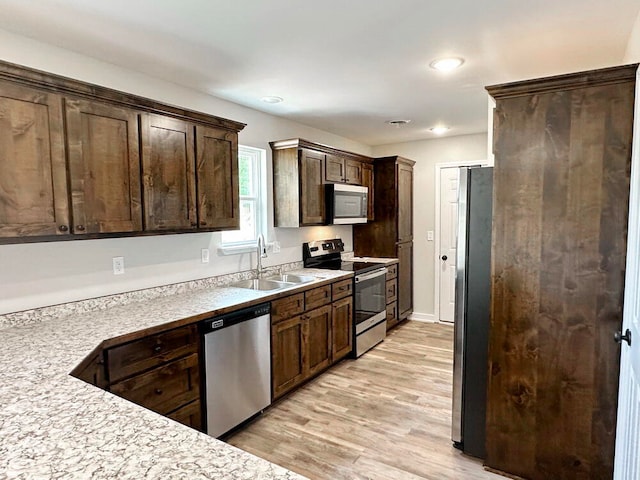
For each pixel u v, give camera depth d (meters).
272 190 3.69
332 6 1.76
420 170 5.16
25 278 2.02
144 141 2.23
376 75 2.66
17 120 1.70
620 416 1.75
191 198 2.54
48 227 1.82
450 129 4.42
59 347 1.64
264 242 3.52
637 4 1.75
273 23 1.92
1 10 1.75
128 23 1.89
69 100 1.88
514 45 2.20
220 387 2.36
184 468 0.82
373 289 4.13
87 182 1.97
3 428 0.98
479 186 2.21
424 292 5.23
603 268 1.82
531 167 1.94
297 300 3.02
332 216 3.94
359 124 4.14
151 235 2.31
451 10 1.81
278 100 3.22
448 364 3.67
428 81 2.79
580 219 1.85
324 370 3.51
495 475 2.11
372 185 4.87
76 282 2.23
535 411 2.01
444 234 5.04
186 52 2.25
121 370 1.82
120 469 0.81
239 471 0.81
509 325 2.04
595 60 2.43
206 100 3.04
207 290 2.91
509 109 1.97
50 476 0.79
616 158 1.76
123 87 2.47
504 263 2.04
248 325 2.54
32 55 2.05
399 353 3.97
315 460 2.24
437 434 2.50
